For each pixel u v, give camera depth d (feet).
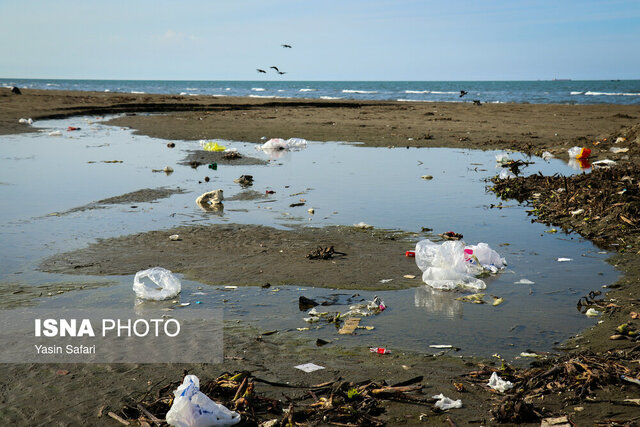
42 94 156.56
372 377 14.11
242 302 19.49
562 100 207.31
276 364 14.87
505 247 26.91
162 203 36.06
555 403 12.75
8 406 12.71
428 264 22.81
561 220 32.17
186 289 20.74
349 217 32.68
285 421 11.93
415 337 16.65
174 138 75.51
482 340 16.44
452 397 13.09
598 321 17.84
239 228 29.55
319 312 18.60
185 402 11.66
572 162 55.88
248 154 61.62
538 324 17.67
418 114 119.96
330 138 77.92
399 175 48.52
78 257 24.41
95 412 12.46
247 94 288.10
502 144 70.54
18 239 27.20
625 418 11.88
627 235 27.89
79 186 41.57
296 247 26.18
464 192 41.09
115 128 88.74
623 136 63.46
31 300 19.45
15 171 47.83
